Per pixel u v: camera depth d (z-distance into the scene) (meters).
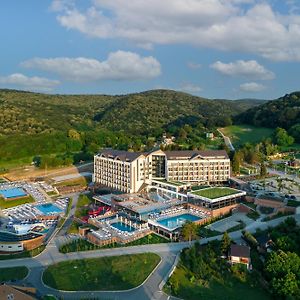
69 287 118.12
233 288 117.50
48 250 149.25
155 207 191.50
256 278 122.31
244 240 150.12
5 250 148.38
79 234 167.50
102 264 134.12
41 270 131.00
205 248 143.00
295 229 151.00
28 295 99.56
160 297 111.88
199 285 118.75
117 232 161.25
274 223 167.62
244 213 186.00
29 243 153.00
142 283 119.69
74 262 136.75
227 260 132.12
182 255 138.62
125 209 192.62
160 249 145.88
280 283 110.12
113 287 117.81
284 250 131.00
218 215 183.38
